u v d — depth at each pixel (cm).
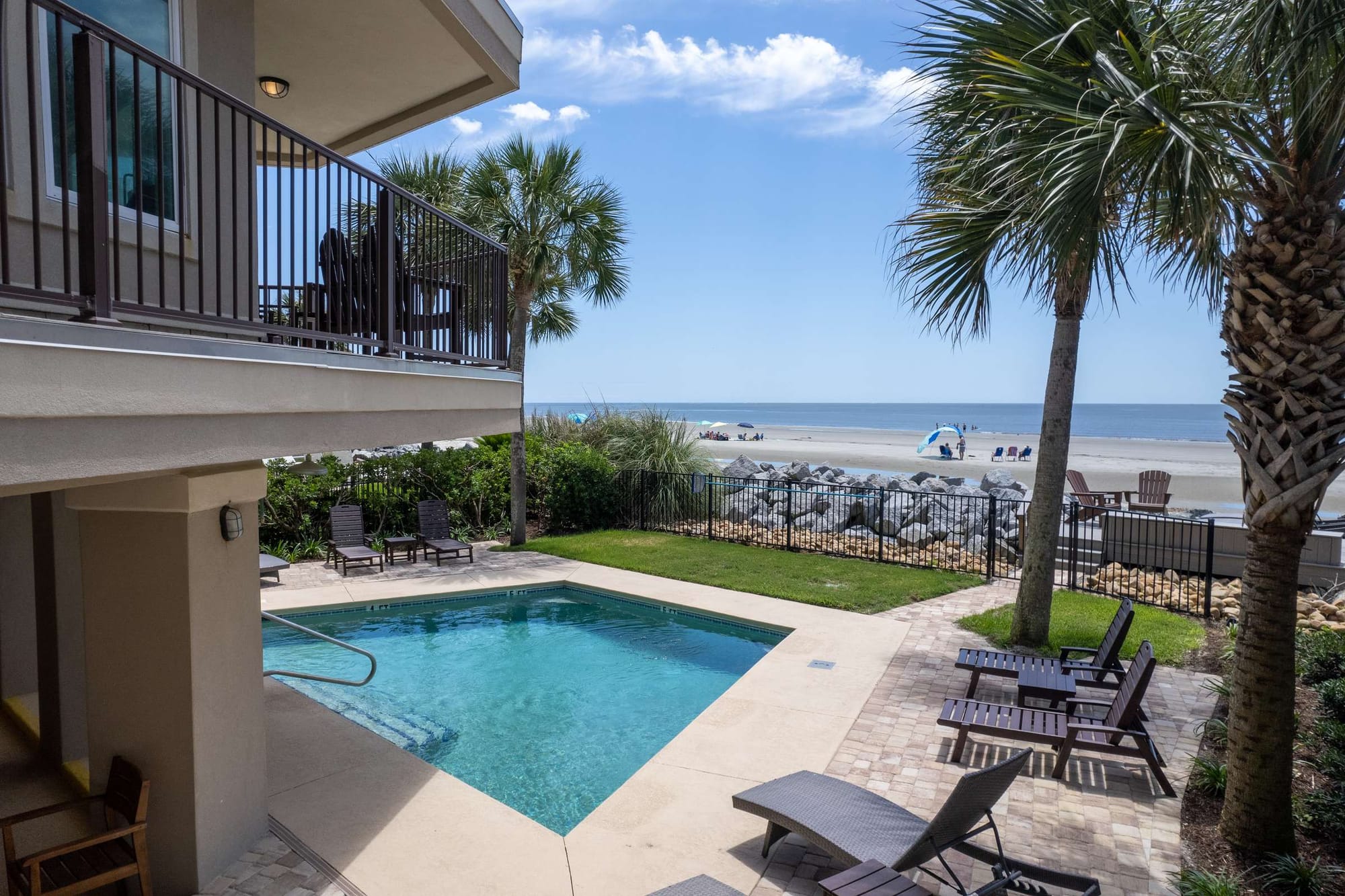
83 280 310
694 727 708
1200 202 454
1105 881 473
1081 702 661
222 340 370
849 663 884
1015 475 3388
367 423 510
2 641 691
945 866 427
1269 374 470
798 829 467
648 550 1498
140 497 439
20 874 408
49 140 443
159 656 452
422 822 543
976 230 725
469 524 1675
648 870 486
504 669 917
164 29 515
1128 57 498
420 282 660
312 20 745
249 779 504
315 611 1102
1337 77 423
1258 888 468
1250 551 496
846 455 4784
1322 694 679
